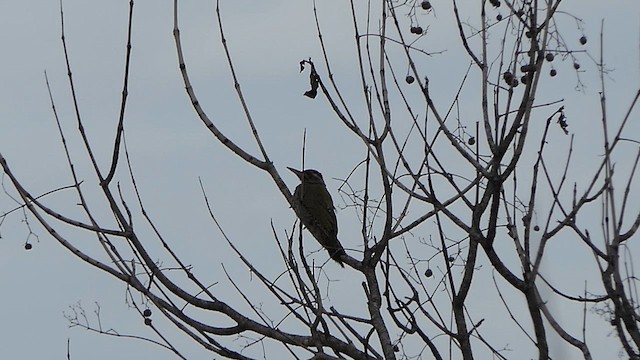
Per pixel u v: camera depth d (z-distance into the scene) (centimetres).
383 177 1205
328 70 1250
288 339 1232
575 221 1103
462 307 1141
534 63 1109
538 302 1088
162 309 1212
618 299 1053
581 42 1202
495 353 1147
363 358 1216
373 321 1200
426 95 1129
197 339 1212
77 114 1216
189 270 1229
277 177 1265
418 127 1185
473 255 1136
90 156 1210
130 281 1199
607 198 1086
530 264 1092
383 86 1232
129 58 1212
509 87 1145
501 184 1096
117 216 1212
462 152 1108
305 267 1203
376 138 1215
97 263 1202
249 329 1230
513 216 1148
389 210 1203
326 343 1218
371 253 1238
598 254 1087
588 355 1070
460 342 1130
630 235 1093
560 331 1088
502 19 1184
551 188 1129
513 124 1098
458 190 1135
